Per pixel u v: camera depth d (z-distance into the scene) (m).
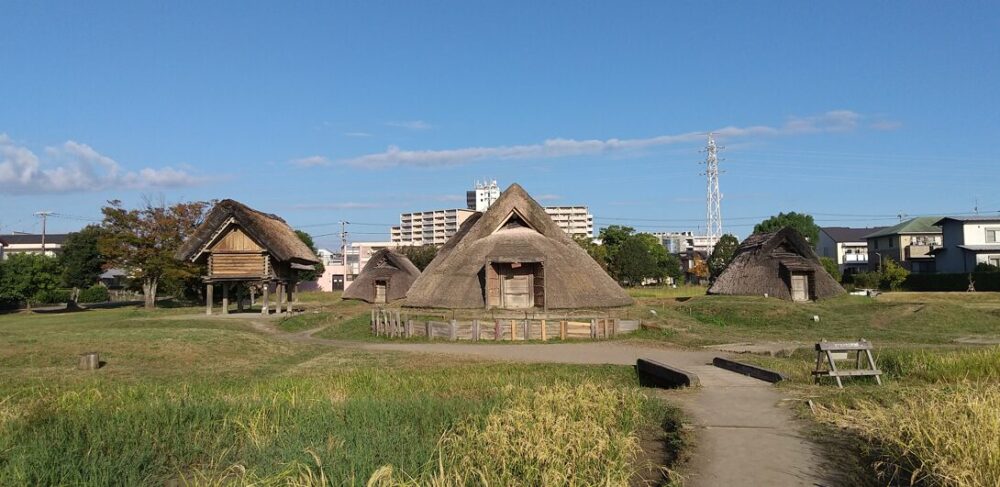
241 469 6.85
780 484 7.08
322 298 65.75
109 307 60.88
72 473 6.77
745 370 15.44
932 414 8.19
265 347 21.77
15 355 18.42
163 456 7.73
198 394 12.12
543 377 15.23
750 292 38.72
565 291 29.38
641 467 7.95
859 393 11.49
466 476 6.55
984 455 6.70
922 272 67.44
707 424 9.75
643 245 79.44
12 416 9.52
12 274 55.31
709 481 7.20
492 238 31.50
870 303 35.69
